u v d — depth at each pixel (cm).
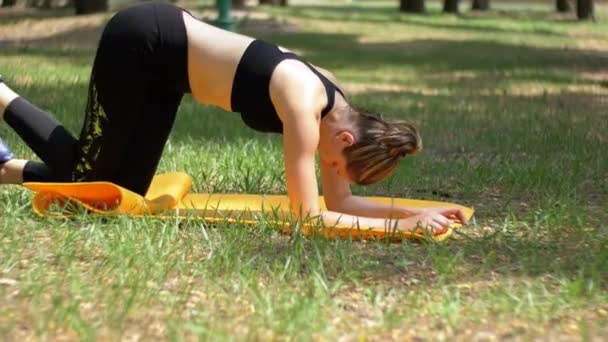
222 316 331
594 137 773
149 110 461
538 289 365
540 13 3069
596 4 3616
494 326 328
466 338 316
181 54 445
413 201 511
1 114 481
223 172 589
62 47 1600
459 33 2241
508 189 574
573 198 536
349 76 1337
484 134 786
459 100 1063
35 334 311
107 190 452
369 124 427
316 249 387
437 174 611
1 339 307
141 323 323
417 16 2847
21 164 480
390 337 317
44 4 2662
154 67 448
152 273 370
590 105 1038
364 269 388
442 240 429
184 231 438
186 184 519
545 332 323
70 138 478
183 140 702
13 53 1437
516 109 980
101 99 453
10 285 359
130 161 467
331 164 438
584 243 439
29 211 461
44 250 405
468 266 399
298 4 3488
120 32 447
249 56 436
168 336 310
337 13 2817
